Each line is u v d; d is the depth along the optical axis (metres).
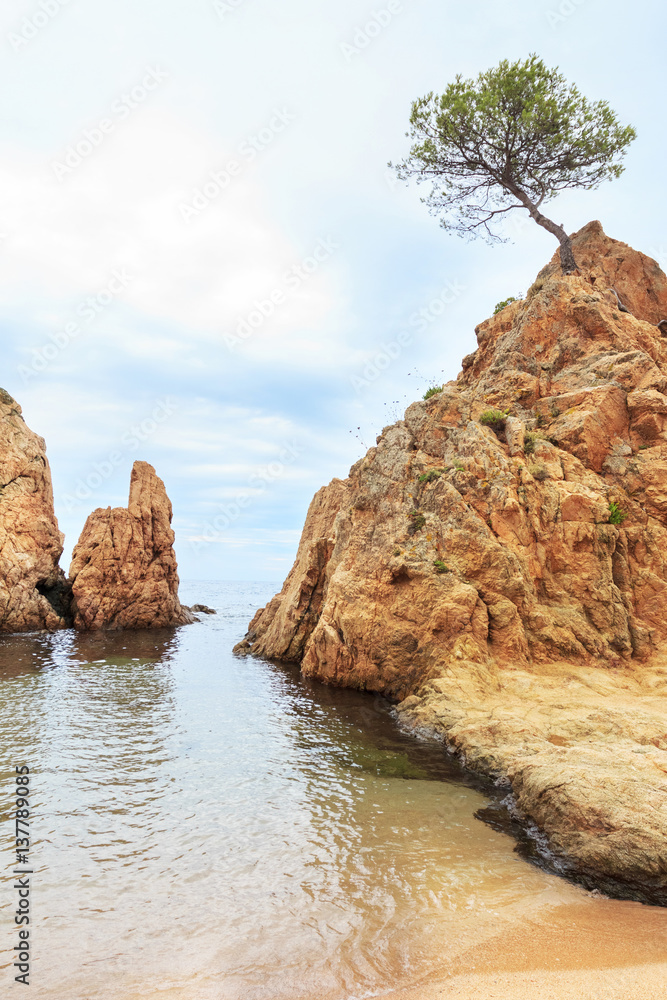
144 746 15.18
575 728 13.84
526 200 33.25
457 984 6.23
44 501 44.25
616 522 21.20
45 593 42.50
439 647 19.06
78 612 40.97
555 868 9.19
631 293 31.12
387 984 6.29
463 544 20.56
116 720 17.66
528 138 31.52
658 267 31.92
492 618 19.30
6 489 40.94
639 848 8.57
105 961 6.70
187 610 54.69
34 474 43.06
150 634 39.88
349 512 27.53
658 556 20.86
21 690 21.55
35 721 17.34
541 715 14.98
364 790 12.33
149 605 43.81
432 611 19.78
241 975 6.45
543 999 5.88
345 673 22.52
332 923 7.48
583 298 27.67
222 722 17.64
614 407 23.73
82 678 24.03
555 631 19.25
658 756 11.38
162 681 23.72
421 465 24.02
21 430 43.38
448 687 17.28
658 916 7.78
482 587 19.91
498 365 28.25
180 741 15.67
